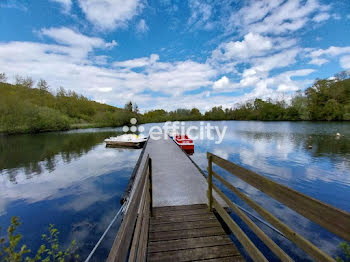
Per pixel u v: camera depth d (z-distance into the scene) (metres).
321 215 0.72
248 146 10.71
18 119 20.56
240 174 1.55
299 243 0.83
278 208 3.55
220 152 9.18
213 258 1.65
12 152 10.24
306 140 12.11
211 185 2.46
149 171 2.50
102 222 3.28
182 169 4.74
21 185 5.29
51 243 2.74
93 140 15.52
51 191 4.81
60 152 10.16
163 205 2.71
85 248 2.61
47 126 23.47
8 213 3.69
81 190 4.84
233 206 1.71
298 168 6.36
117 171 6.53
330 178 5.38
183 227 2.14
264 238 1.14
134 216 0.94
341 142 10.94
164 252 1.73
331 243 2.58
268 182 1.13
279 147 10.13
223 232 2.05
